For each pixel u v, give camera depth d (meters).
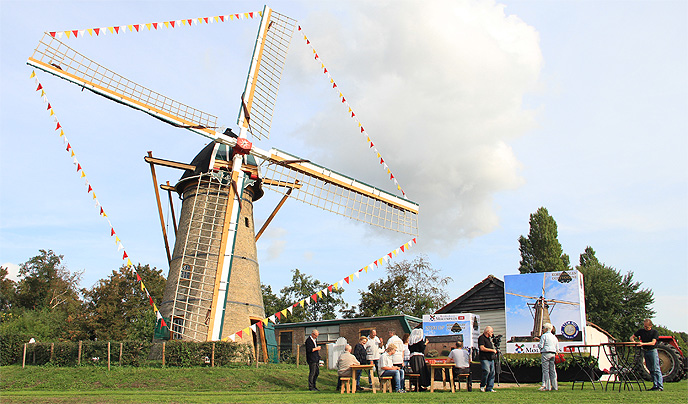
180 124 23.62
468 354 15.80
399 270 53.91
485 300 27.58
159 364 19.72
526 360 20.89
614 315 52.38
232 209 24.58
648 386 14.91
